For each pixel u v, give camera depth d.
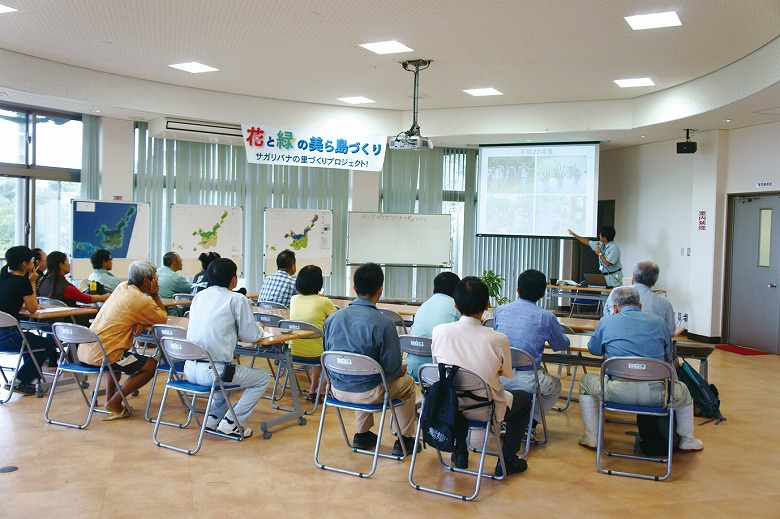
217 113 8.80
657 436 4.16
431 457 4.07
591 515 3.26
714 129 8.62
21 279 5.08
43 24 6.04
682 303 9.30
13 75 7.06
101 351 4.45
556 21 5.49
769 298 8.25
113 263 8.48
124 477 3.59
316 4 5.29
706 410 5.06
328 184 10.21
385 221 10.07
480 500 3.42
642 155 10.05
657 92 8.12
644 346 3.91
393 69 7.30
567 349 4.18
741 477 3.84
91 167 8.64
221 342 4.09
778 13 5.15
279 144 9.09
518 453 4.21
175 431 4.45
